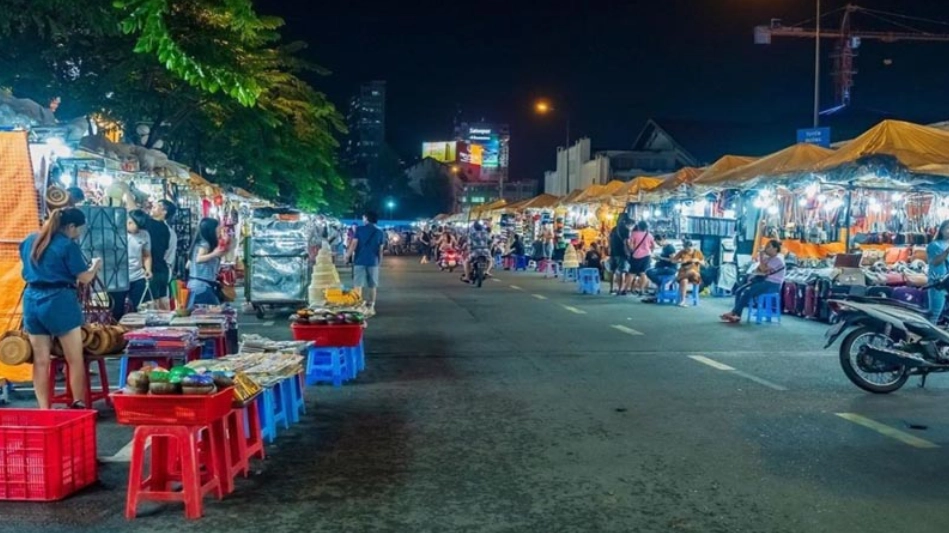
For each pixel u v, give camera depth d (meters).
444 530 4.88
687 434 7.11
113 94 15.66
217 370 5.53
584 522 5.02
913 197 18.31
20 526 4.93
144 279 11.22
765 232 20.53
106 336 7.54
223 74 13.00
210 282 11.48
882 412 8.02
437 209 96.31
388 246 61.84
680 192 22.09
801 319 16.05
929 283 12.22
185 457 5.08
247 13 13.58
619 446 6.73
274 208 23.89
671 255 19.58
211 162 25.41
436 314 16.80
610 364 10.70
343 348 9.42
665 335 13.59
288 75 24.19
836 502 5.39
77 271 7.16
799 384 9.42
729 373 10.08
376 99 139.88
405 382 9.45
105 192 15.09
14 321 8.31
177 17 12.60
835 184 16.30
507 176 139.62
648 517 5.11
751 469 6.11
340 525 4.96
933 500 5.45
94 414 5.82
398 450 6.60
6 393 8.22
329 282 15.15
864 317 8.95
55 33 11.02
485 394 8.78
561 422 7.54
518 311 17.45
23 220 8.41
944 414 7.95
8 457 5.38
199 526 4.94
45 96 13.03
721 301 19.78
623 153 49.53
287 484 5.73
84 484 5.65
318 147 30.11
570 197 32.91
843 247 18.38
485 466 6.17
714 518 5.09
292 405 7.47
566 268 28.23
